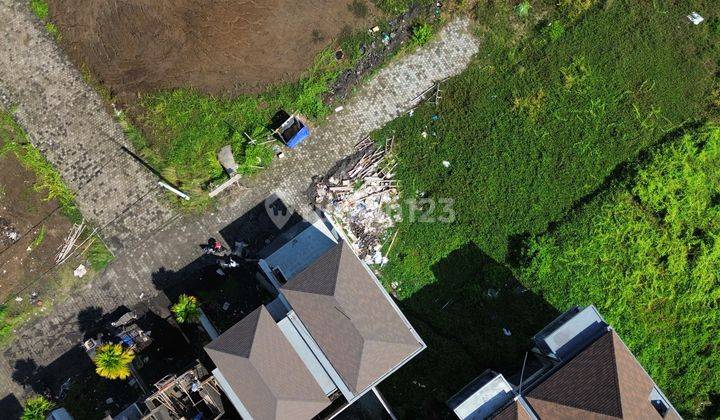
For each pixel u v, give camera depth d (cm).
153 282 2806
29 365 2752
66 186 2877
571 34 2967
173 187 2859
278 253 2761
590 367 2392
